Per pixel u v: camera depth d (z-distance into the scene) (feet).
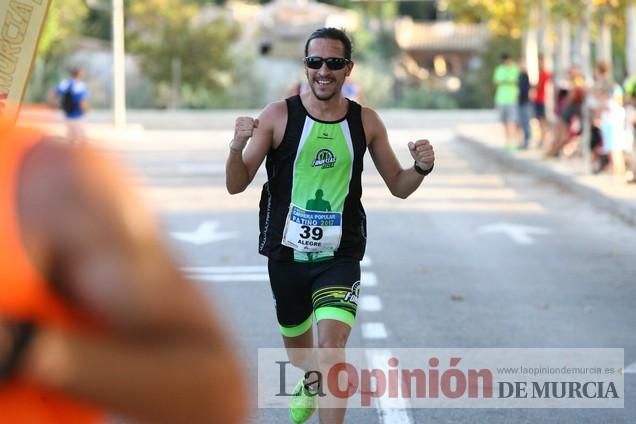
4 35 34.78
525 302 82.23
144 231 13.10
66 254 12.87
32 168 13.14
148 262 12.96
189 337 12.93
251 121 44.34
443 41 555.28
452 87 488.44
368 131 45.75
